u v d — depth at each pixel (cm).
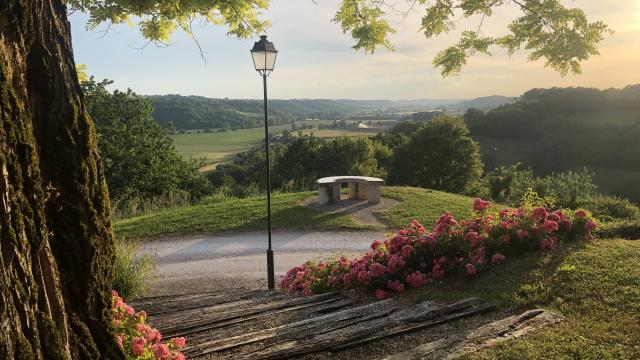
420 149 3638
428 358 320
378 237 1132
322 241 1109
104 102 2292
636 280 437
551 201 693
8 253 160
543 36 389
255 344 380
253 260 980
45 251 183
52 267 186
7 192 161
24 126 175
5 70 171
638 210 1895
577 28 372
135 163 2289
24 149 174
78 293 215
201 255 1020
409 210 1351
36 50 200
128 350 280
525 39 404
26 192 174
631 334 347
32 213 175
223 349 371
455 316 412
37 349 169
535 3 373
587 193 2956
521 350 326
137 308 606
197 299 647
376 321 414
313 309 512
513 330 367
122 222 1284
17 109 172
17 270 163
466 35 434
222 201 1620
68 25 223
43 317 176
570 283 455
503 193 3086
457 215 1280
